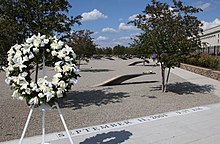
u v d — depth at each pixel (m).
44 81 3.41
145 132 4.84
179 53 8.93
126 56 60.31
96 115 6.17
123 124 5.39
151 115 6.15
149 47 8.97
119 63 36.28
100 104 7.47
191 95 9.05
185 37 8.96
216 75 14.09
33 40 3.55
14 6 6.75
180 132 4.82
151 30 9.02
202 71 16.66
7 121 5.61
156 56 9.11
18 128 5.11
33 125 5.31
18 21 6.92
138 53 9.53
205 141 4.33
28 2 6.73
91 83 12.68
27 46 3.50
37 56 3.63
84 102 7.77
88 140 4.43
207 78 14.77
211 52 27.00
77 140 4.43
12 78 3.41
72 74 3.59
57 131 4.93
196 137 4.54
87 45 20.61
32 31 6.92
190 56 9.39
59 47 3.65
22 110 6.66
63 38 7.41
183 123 5.42
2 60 6.61
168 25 8.96
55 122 5.54
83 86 11.52
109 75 17.06
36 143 4.30
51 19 6.99
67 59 3.57
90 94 9.26
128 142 4.31
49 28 6.97
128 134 4.73
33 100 3.36
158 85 11.77
